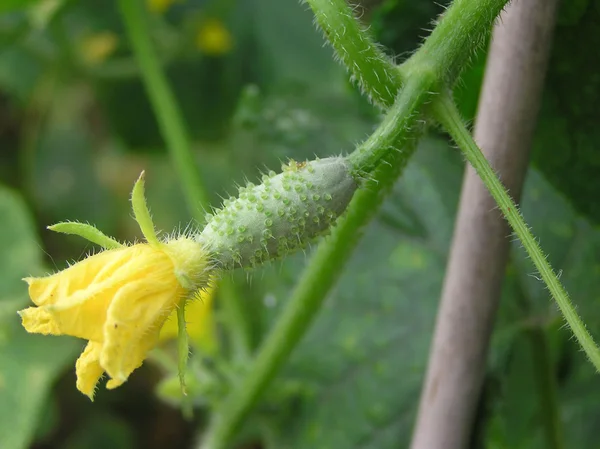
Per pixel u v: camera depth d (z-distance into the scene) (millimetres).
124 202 544
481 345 260
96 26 490
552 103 293
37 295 228
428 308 351
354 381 348
